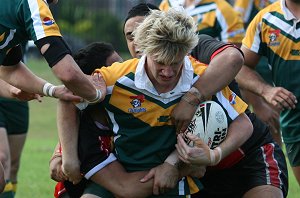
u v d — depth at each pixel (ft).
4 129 73.72
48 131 148.36
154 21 46.37
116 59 52.47
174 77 47.52
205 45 52.06
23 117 81.87
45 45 48.52
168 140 49.67
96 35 270.67
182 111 48.65
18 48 55.52
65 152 50.03
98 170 49.98
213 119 48.52
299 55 66.08
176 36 45.57
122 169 50.26
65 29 270.46
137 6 55.77
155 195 50.08
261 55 67.87
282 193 55.11
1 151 71.97
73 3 276.62
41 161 106.63
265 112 81.15
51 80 191.31
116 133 49.96
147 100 49.01
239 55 49.67
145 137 49.60
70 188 53.06
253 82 66.28
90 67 51.90
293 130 67.97
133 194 49.73
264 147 55.93
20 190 85.30
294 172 70.03
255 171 55.11
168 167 49.37
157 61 46.37
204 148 48.16
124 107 49.16
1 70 56.24
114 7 295.48
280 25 66.23
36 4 49.96
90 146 50.26
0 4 51.34
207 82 48.91
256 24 67.26
